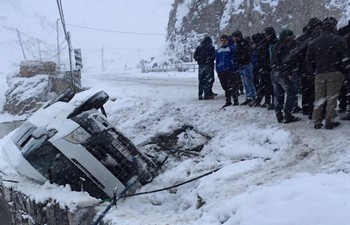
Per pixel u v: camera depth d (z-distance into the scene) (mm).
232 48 7434
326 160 4395
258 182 4336
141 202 5504
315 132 5246
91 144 5535
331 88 5109
